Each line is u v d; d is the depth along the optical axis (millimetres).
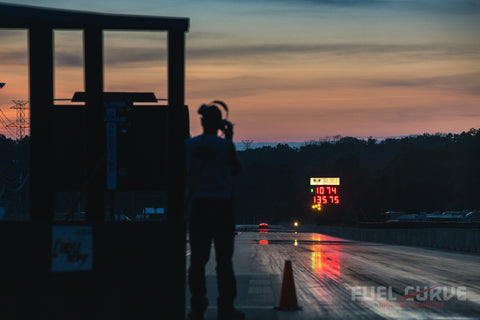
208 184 23469
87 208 22703
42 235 21016
